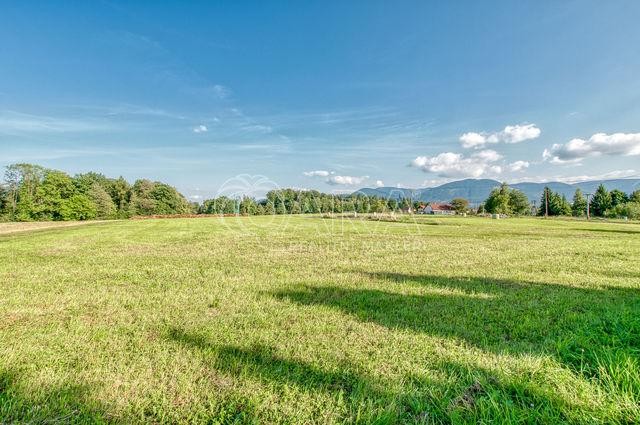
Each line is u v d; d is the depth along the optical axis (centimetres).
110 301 513
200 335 372
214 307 489
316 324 412
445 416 228
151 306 490
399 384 269
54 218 5869
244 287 618
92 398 247
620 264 902
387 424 218
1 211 5641
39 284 632
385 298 541
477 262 929
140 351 329
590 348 325
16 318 432
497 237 1764
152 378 277
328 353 327
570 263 916
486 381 267
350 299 536
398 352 331
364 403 241
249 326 405
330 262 923
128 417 227
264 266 855
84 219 6191
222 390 261
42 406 236
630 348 310
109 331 382
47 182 5794
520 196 8100
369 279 693
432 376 281
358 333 383
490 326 407
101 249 1215
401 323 420
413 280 686
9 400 240
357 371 291
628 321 395
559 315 451
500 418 219
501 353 325
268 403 244
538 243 1451
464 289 609
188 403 244
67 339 357
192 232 2092
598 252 1154
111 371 288
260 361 311
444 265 877
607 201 7275
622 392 244
